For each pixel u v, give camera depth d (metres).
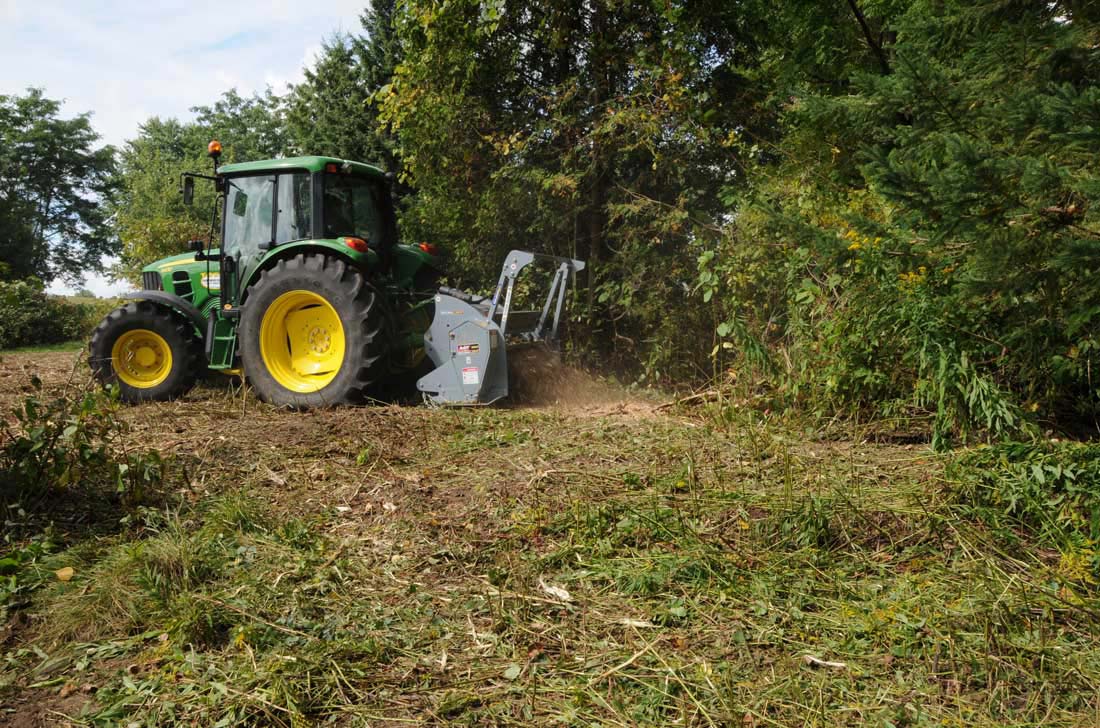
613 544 3.39
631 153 8.64
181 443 5.22
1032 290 3.84
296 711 2.21
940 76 4.20
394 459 4.88
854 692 2.29
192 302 7.82
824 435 5.17
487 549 3.40
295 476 4.54
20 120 39.38
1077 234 3.63
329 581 3.10
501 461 4.75
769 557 3.21
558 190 8.39
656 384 8.03
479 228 9.60
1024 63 4.28
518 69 9.28
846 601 2.88
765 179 7.86
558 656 2.53
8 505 3.75
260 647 2.60
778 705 2.23
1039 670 2.36
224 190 7.42
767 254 6.66
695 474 4.11
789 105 8.59
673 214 8.06
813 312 5.59
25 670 2.51
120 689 2.38
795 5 8.99
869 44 8.51
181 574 3.08
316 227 7.05
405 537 3.57
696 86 8.45
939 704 2.23
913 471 4.14
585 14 8.67
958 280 4.53
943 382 4.39
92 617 2.80
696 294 8.01
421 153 9.53
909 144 4.36
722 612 2.79
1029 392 4.84
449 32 8.71
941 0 5.22
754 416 5.56
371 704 2.29
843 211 6.43
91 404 4.02
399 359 7.18
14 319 16.39
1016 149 3.88
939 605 2.77
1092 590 2.88
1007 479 3.61
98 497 4.07
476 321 6.48
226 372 7.43
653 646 2.56
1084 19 4.22
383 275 7.69
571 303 8.53
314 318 6.93
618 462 4.59
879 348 5.16
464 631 2.71
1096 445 3.72
